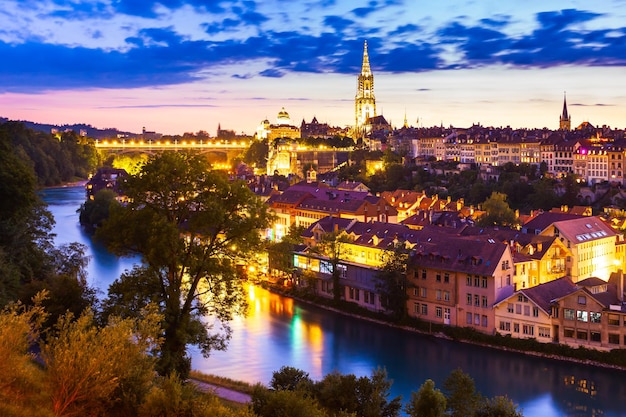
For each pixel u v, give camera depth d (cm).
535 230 18288
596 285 13112
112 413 4909
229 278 8619
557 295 13550
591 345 12569
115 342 4862
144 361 5316
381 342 13800
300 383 8175
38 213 12675
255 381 11200
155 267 8450
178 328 8231
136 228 8431
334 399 7738
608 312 12356
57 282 9775
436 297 14712
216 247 8712
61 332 4756
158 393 5169
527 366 12381
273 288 17875
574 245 16288
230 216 8631
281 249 9412
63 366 4553
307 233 19775
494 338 13538
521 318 13375
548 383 11575
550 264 15575
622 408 10569
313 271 17262
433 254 14825
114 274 18025
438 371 12138
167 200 8600
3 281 9262
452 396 8169
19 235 11112
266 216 8800
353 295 16262
